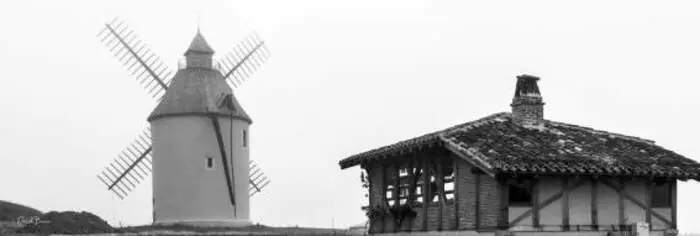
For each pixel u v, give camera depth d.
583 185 23.73
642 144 27.03
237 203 52.88
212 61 55.22
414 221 27.34
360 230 48.25
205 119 51.97
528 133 26.02
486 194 23.36
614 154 24.97
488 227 23.17
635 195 24.55
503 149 23.61
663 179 25.00
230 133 52.97
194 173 51.38
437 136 24.77
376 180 30.53
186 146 51.56
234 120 53.38
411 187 27.34
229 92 54.62
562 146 24.88
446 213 25.20
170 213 51.31
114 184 57.31
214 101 52.75
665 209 25.20
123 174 57.56
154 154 52.94
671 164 24.98
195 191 51.22
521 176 22.77
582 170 22.78
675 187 25.48
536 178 22.98
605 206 24.00
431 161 26.17
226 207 52.03
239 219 52.91
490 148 23.67
